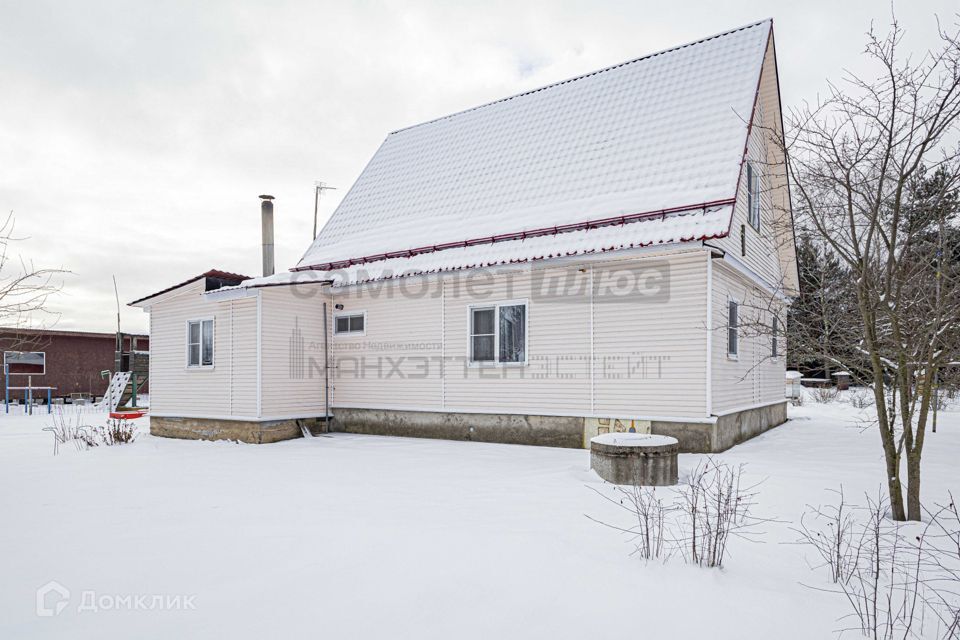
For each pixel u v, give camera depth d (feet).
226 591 12.85
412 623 11.13
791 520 18.38
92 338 90.22
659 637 10.60
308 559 14.88
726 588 12.84
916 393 18.94
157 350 46.60
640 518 18.31
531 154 44.47
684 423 31.40
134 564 14.76
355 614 11.54
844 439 37.04
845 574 13.76
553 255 34.35
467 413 38.73
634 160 37.91
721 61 40.57
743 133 35.01
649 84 42.93
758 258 40.88
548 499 21.53
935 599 12.42
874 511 18.98
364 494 22.82
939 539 16.40
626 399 33.01
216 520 19.02
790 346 22.36
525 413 36.32
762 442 35.70
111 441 40.55
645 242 31.32
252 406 40.27
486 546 15.72
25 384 84.99
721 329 32.99
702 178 33.78
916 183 18.62
